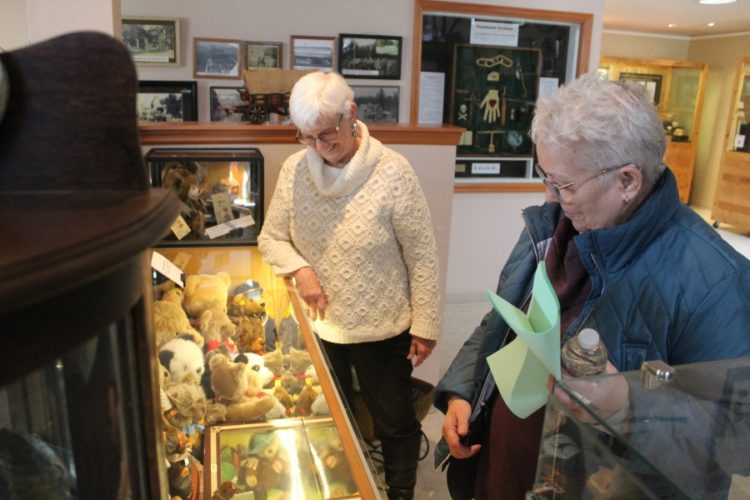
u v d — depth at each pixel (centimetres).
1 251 28
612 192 98
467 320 407
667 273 97
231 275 176
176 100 346
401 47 376
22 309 27
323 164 171
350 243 173
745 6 533
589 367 91
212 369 129
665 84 771
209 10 343
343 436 101
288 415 118
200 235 205
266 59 356
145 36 338
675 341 97
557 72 425
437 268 185
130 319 39
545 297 88
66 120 40
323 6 358
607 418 68
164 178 200
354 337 180
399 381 196
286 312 155
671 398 71
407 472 199
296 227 181
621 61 746
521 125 429
